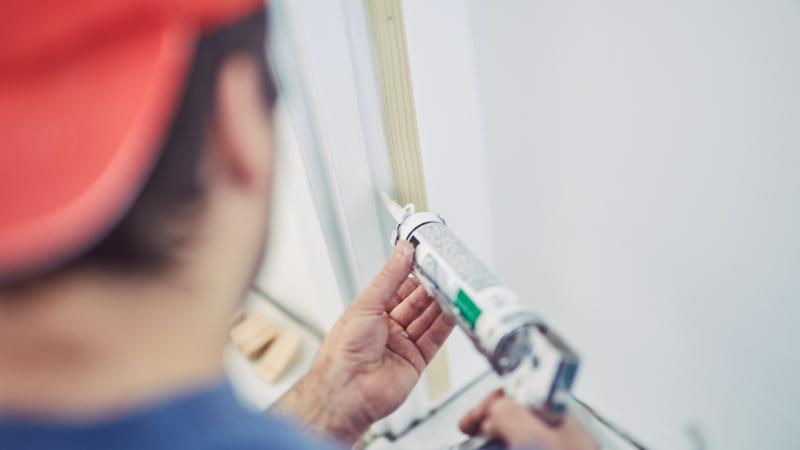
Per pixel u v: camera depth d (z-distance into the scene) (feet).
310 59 1.17
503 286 0.98
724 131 1.10
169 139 0.51
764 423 1.40
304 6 1.11
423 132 1.50
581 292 1.72
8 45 0.46
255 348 2.10
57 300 0.50
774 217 1.10
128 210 0.51
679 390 1.59
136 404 0.54
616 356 1.74
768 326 1.25
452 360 2.07
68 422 0.52
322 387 1.36
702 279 1.33
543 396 0.84
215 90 0.56
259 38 0.60
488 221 1.89
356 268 1.57
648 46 1.13
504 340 0.90
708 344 1.42
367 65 1.25
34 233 0.45
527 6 1.31
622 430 1.87
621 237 1.47
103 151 0.47
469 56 1.50
